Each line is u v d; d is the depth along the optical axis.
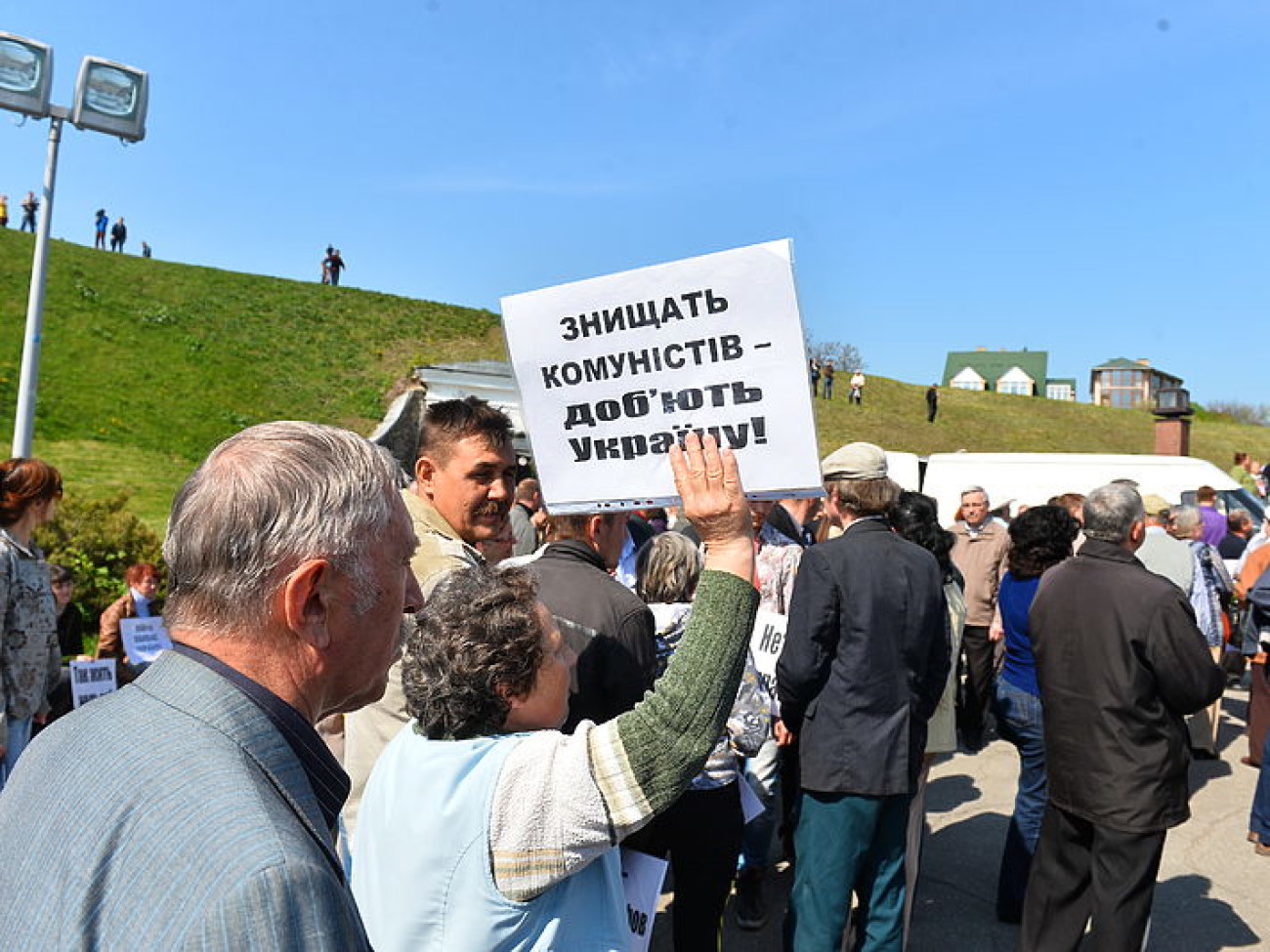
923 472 13.66
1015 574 4.31
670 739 1.50
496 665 1.67
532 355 2.07
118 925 0.80
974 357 99.56
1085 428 44.81
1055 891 3.51
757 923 4.21
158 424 26.17
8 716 3.73
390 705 2.26
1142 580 3.28
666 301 1.90
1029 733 4.15
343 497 1.07
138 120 6.58
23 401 6.61
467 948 1.50
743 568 1.62
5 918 0.87
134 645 6.00
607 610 2.51
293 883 0.80
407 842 1.58
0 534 3.75
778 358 1.82
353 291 41.12
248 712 0.97
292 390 31.05
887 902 3.36
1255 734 6.37
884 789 3.18
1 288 30.94
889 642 3.21
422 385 11.18
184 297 35.50
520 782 1.52
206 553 1.02
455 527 2.81
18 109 6.25
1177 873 4.78
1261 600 6.13
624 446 2.00
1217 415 63.25
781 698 3.32
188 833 0.82
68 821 0.88
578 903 1.57
